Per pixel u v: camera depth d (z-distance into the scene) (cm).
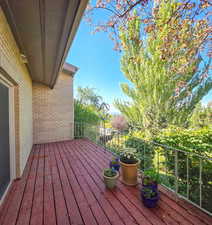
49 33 184
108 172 218
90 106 768
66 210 162
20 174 244
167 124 555
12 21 165
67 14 140
